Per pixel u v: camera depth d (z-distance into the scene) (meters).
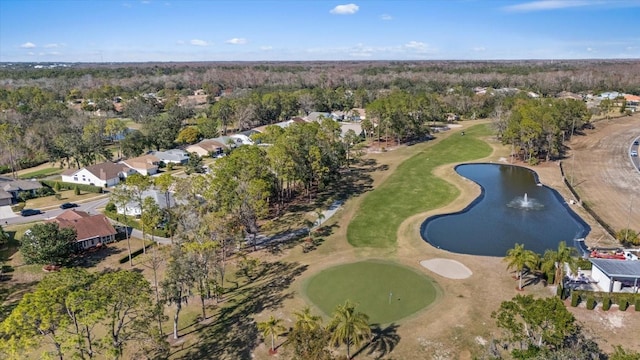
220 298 53.59
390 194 91.81
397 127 137.38
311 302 51.06
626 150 124.94
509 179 104.00
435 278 56.09
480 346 42.41
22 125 148.25
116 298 35.28
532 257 52.34
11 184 96.62
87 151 123.88
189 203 63.91
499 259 61.56
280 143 85.12
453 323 46.06
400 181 100.62
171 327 47.88
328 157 96.06
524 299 40.00
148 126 147.62
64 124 144.62
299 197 91.12
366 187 97.25
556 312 37.44
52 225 63.94
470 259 61.62
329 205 85.81
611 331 44.34
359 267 59.84
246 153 78.12
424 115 155.50
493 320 46.38
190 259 47.34
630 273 50.88
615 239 68.06
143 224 68.88
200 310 51.09
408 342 43.25
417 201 87.50
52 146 128.12
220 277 58.94
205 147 134.62
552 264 53.41
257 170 76.00
